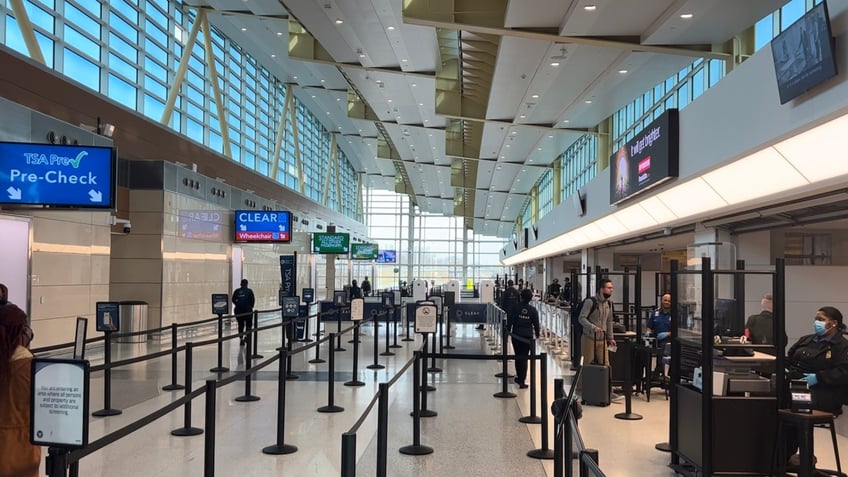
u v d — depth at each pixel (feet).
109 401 26.84
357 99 96.27
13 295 37.91
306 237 115.24
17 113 37.65
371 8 50.55
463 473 19.29
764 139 27.14
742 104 29.43
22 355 15.15
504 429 24.71
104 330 27.58
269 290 97.81
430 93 76.33
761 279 42.68
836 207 34.40
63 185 34.53
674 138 39.45
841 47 21.17
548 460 20.65
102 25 61.62
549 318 55.42
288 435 23.32
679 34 38.73
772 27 38.22
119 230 56.44
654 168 42.01
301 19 53.57
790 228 42.80
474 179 132.77
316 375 37.17
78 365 11.62
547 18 39.22
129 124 57.41
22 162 34.17
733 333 23.00
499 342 53.11
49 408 11.69
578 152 94.94
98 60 60.75
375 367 40.45
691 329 19.80
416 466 19.92
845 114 22.06
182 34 81.00
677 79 55.01
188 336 63.05
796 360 19.21
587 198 67.92
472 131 94.63
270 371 38.47
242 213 78.13
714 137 32.96
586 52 46.73
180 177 63.26
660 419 26.55
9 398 14.87
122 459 20.07
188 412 23.44
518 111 67.21
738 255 43.47
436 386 34.40
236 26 85.81
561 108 64.75
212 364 40.93
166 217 59.67
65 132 42.73
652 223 50.01
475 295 120.88
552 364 42.96
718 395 17.51
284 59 92.43
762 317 25.59
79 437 11.54
